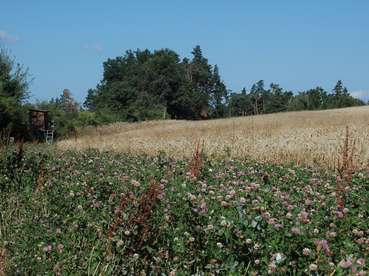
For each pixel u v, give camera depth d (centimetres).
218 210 715
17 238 722
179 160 1490
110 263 635
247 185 917
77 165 1343
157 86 12962
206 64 14812
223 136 2939
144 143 2625
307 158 1727
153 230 669
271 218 627
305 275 546
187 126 5750
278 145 2091
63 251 659
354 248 597
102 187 958
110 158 1566
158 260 621
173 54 13988
